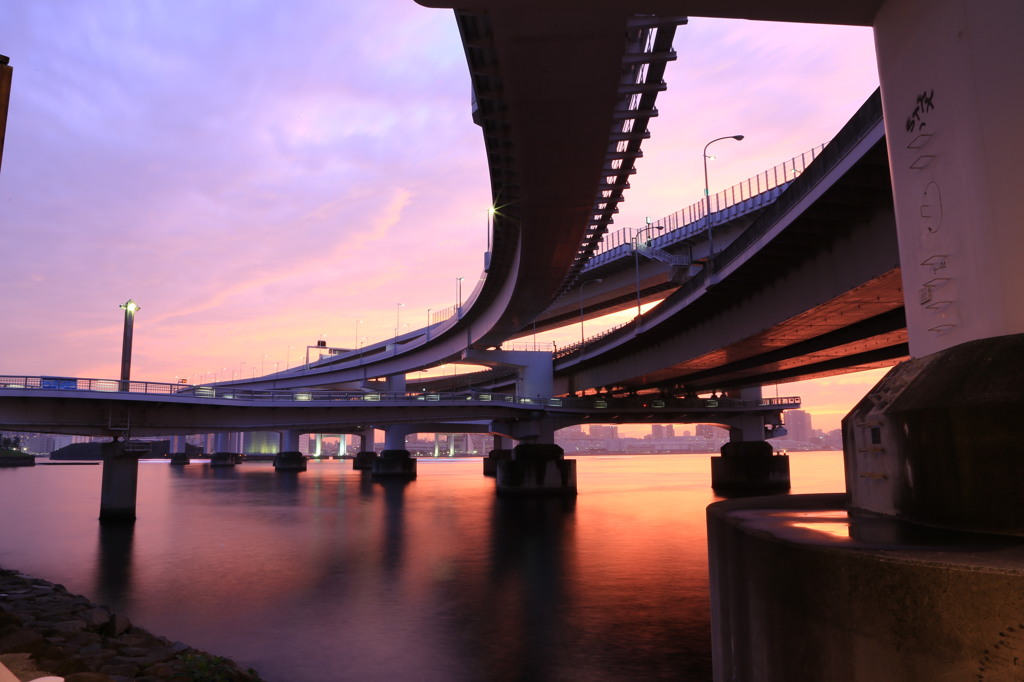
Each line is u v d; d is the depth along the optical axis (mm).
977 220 9016
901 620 6188
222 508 63812
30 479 114375
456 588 28641
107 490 52719
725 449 95625
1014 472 7285
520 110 24016
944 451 7980
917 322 10758
